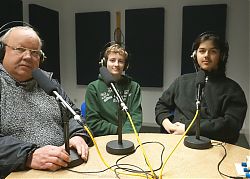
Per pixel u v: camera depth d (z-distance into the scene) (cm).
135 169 102
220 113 170
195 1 398
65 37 465
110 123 186
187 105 175
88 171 100
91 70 454
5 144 104
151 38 417
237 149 123
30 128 126
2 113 122
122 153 117
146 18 415
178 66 416
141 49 425
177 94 185
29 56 129
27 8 379
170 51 418
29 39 129
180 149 124
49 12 423
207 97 170
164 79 426
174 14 408
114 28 440
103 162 108
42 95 135
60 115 138
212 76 175
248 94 374
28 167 103
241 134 381
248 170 92
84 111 209
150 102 435
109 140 136
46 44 416
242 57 391
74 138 122
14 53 128
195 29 396
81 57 456
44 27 410
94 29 442
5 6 326
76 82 471
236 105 167
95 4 443
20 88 131
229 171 100
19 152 101
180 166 105
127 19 427
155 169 102
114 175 97
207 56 170
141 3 421
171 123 170
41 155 102
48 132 129
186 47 402
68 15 458
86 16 443
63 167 102
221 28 388
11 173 99
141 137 142
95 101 192
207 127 154
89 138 127
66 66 473
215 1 391
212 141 136
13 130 122
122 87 199
